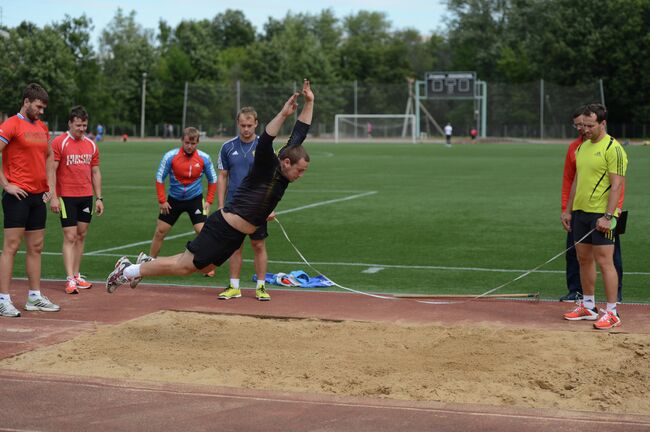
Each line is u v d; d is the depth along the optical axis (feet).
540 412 20.21
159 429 19.07
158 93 326.24
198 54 337.31
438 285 37.58
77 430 19.02
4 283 30.68
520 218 62.18
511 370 23.79
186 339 27.45
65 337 27.55
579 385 22.53
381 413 20.17
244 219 25.08
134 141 281.74
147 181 97.76
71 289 35.09
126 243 50.29
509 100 268.82
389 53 391.45
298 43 344.49
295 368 24.03
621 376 23.24
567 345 26.50
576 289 33.71
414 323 29.76
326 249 48.14
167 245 49.73
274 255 46.16
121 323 29.60
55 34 289.94
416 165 132.98
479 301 33.78
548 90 265.75
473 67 363.35
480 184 94.07
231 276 34.40
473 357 25.26
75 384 22.30
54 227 57.00
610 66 282.15
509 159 151.84
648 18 277.64
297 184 94.73
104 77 329.93
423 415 20.03
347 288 36.45
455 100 288.30
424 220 61.31
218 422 19.53
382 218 62.64
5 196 30.73
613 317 28.94
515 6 355.15
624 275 39.70
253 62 339.77
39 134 31.01
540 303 33.50
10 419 19.67
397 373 23.49
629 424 19.44
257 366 24.21
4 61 282.56
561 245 49.03
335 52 384.27
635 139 275.80
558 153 177.37
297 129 25.25
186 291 35.94
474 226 57.77
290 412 20.22
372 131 289.33
